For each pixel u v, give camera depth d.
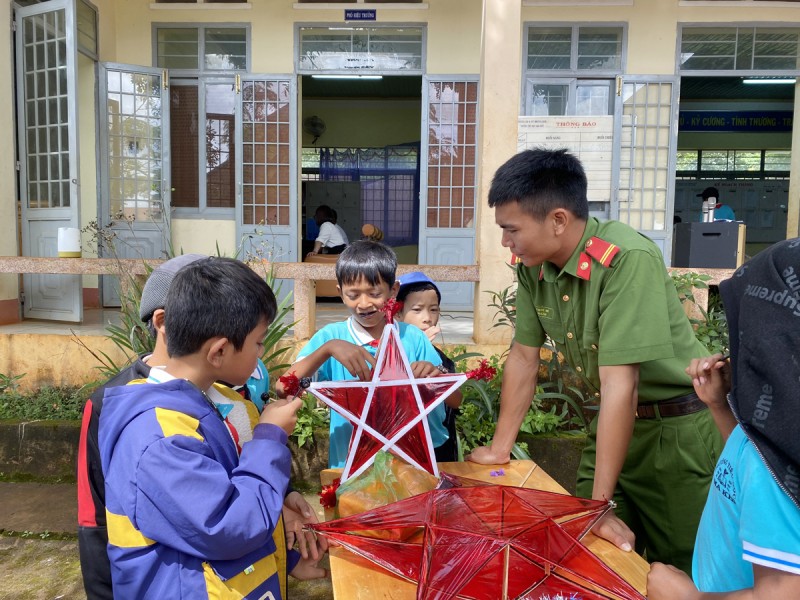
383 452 1.26
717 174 10.05
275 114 6.12
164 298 1.31
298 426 3.08
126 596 1.05
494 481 1.47
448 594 0.91
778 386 0.74
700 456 1.63
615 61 6.06
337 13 6.04
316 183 9.75
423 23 6.02
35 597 2.28
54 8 4.68
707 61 6.08
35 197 5.01
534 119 6.03
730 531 0.88
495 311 3.73
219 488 0.99
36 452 3.32
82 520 1.16
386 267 1.79
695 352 1.65
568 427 3.17
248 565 1.09
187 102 6.22
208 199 6.31
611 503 1.18
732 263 4.45
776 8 5.90
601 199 6.09
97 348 3.77
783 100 9.43
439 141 6.10
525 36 6.06
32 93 4.94
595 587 0.95
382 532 1.09
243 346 1.11
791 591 0.73
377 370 1.29
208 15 6.08
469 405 3.02
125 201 5.99
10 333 3.87
